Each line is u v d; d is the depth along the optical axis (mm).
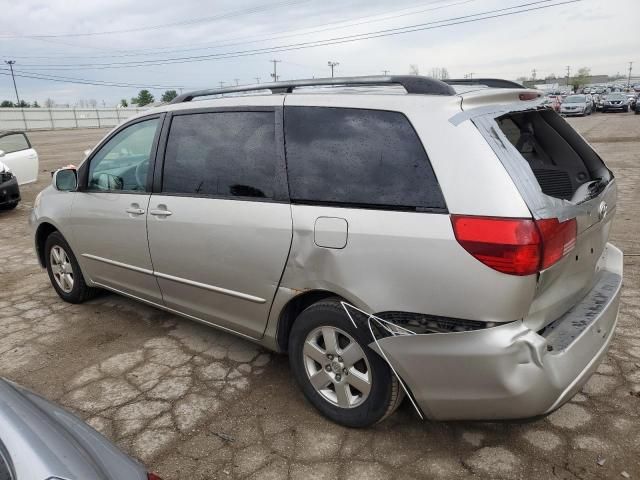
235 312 3240
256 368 3535
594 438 2697
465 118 2387
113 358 3729
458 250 2262
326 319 2723
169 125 3537
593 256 2797
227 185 3143
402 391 2613
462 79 3334
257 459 2646
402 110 2535
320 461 2615
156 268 3639
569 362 2318
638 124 25531
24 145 11023
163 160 3518
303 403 3104
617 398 3021
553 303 2475
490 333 2246
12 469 1384
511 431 2775
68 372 3561
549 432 2756
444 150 2367
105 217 3934
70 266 4621
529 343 2213
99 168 4062
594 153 3205
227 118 3221
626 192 9000
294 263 2791
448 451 2648
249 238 2971
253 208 2965
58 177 4230
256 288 3023
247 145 3076
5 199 9234
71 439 1597
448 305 2307
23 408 1669
